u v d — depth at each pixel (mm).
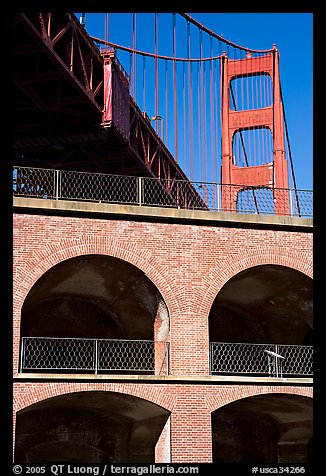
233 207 26047
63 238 21094
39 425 23875
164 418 21047
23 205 20875
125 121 35656
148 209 21875
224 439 25766
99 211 21422
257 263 22547
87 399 22125
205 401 20984
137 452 24141
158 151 41188
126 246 21562
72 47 29703
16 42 27984
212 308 26219
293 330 26344
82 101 31531
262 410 24766
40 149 37062
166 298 21609
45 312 24359
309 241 23188
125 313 24406
